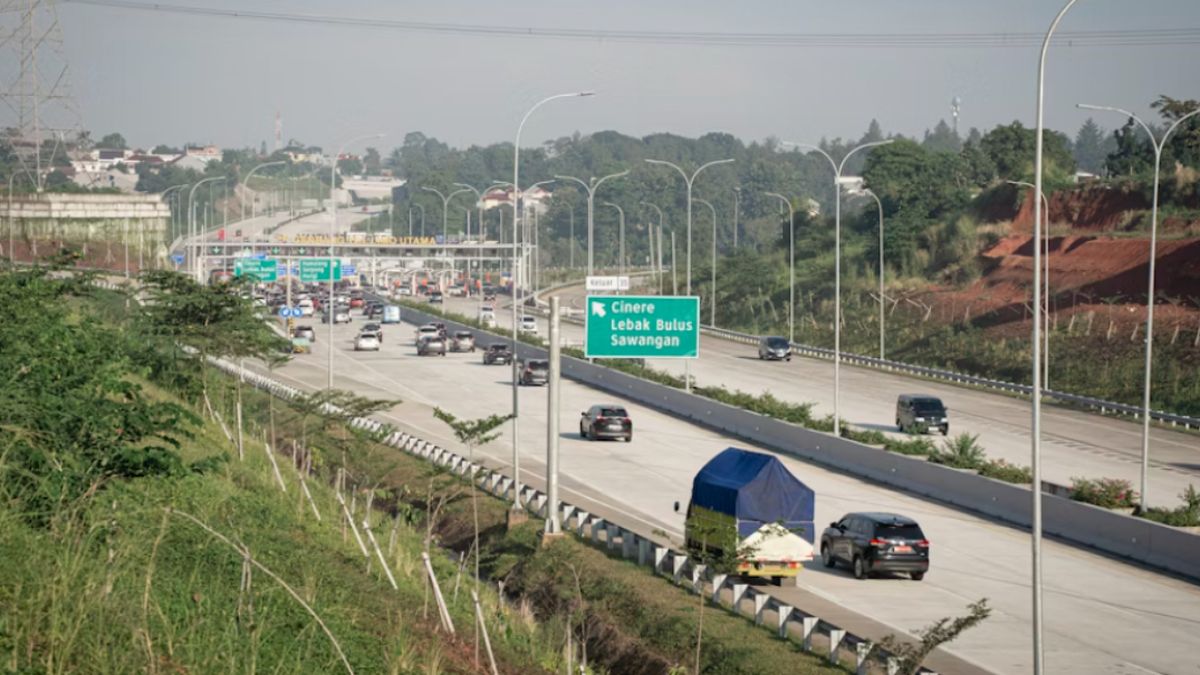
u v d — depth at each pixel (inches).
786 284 5610.2
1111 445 2568.9
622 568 1512.1
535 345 4141.2
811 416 2896.2
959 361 3929.6
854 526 1504.7
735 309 5595.5
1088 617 1317.7
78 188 6284.5
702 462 2361.0
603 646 1312.7
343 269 7691.9
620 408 2650.1
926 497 2046.0
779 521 1330.0
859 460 2272.4
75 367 1086.4
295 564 1133.1
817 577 1489.9
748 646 1171.9
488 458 2372.0
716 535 1397.6
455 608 1245.7
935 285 4835.1
